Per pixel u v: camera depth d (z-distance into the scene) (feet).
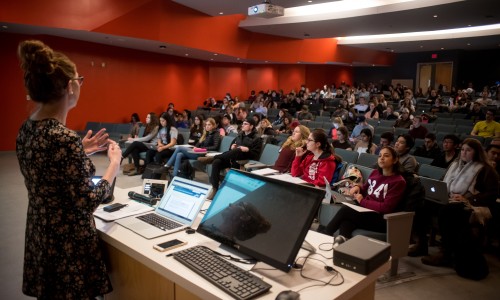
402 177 9.52
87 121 29.96
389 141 14.37
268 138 20.88
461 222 9.76
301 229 4.58
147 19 25.76
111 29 24.14
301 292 4.26
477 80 59.26
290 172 14.06
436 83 60.75
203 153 16.93
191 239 5.74
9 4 20.40
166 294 5.14
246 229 5.09
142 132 22.24
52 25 21.84
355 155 14.47
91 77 29.73
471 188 10.63
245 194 5.39
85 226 4.84
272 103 41.50
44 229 4.62
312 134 12.16
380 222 9.29
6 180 18.57
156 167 18.01
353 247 5.00
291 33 39.55
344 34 39.86
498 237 10.97
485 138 20.25
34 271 4.79
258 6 22.88
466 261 9.59
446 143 13.56
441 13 28.37
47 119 4.56
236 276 4.45
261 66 52.49
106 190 5.03
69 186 4.54
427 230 11.05
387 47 54.44
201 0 26.61
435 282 9.30
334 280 4.57
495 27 41.45
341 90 51.72
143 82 34.73
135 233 5.90
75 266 4.77
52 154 4.43
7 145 26.00
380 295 8.57
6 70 25.39
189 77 41.11
